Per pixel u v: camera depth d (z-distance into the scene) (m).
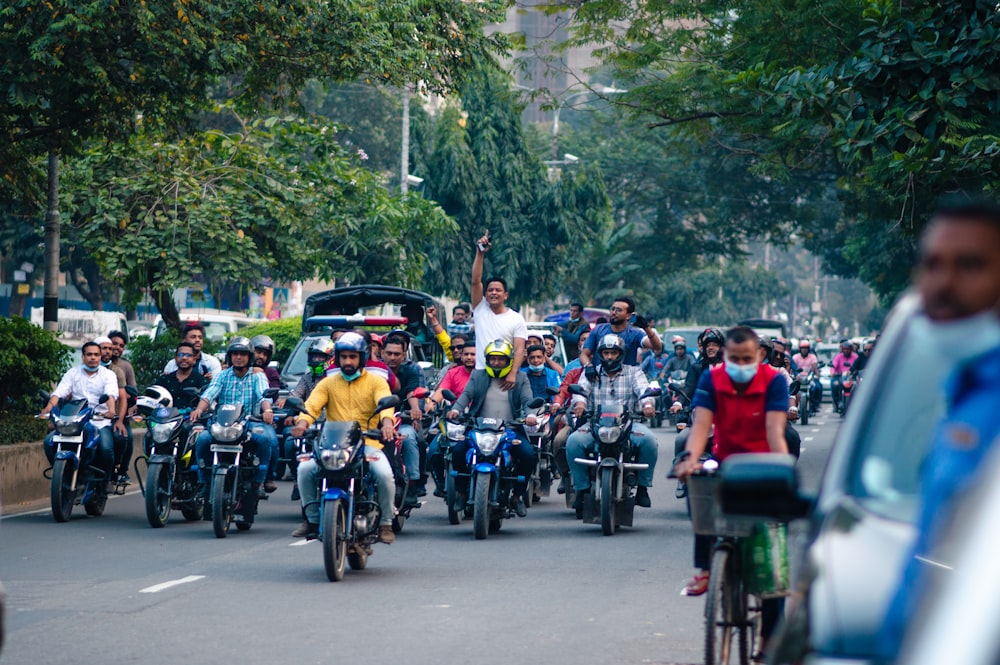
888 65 23.97
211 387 23.36
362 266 52.50
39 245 72.00
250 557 19.62
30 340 30.86
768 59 35.91
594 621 14.36
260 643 13.14
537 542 21.31
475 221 75.94
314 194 43.28
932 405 5.90
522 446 22.19
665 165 91.31
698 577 11.57
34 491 27.69
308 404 18.08
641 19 39.09
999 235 4.56
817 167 51.31
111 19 27.11
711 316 158.75
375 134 94.31
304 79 31.30
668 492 30.11
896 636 4.62
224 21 28.95
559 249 78.38
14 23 27.06
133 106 30.12
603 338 22.34
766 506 6.34
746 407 11.54
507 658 12.41
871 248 75.19
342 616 14.66
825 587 5.09
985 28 23.42
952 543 3.80
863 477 5.79
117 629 13.89
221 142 42.50
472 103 76.00
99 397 24.81
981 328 4.55
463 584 16.97
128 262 39.22
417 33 34.25
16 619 14.49
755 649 11.24
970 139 23.33
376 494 18.14
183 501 23.56
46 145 30.98
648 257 95.25
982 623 3.29
